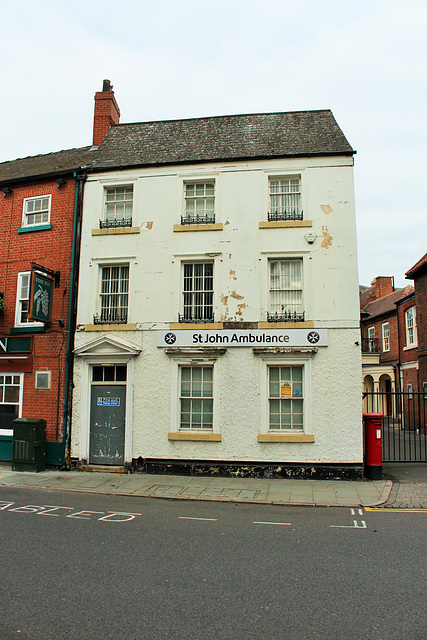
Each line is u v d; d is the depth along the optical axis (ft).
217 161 43.78
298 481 37.22
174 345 41.52
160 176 44.80
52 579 17.20
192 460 39.83
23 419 41.93
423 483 36.11
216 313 41.47
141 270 43.45
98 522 25.53
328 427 38.45
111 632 13.39
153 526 24.76
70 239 46.34
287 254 41.39
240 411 39.68
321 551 20.56
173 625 13.80
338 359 39.17
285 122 47.06
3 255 48.88
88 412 42.78
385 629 13.62
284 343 39.91
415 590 16.33
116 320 43.70
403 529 24.21
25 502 30.55
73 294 44.70
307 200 41.91
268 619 14.20
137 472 40.57
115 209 46.29
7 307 47.62
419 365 81.61
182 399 41.39
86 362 43.24
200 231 42.98
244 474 38.91
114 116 57.31
